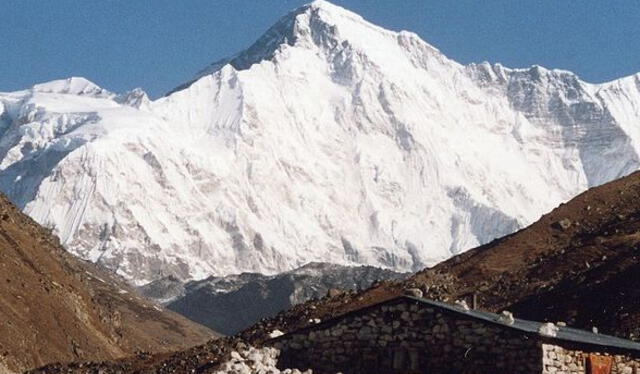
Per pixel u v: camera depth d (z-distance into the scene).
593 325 103.81
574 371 45.56
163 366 70.56
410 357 46.22
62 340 129.62
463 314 45.88
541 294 115.12
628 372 47.19
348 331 47.06
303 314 86.38
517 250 133.25
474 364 45.38
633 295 106.25
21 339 118.62
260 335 74.31
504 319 46.47
